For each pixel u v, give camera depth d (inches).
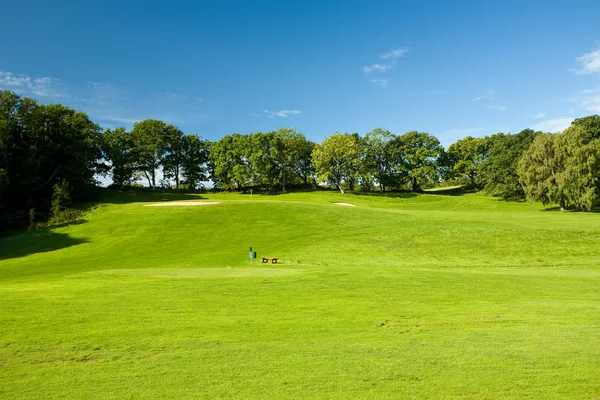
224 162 3639.3
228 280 622.8
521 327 397.7
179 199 2736.2
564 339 354.9
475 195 3272.6
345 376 281.4
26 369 299.4
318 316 438.9
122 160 3339.1
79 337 364.5
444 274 717.9
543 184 2194.9
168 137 3545.8
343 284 606.5
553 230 1275.8
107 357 322.7
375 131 3814.0
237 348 341.4
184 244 1391.5
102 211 1969.7
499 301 510.9
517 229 1312.7
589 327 393.7
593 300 518.9
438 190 4008.4
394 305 488.4
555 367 290.2
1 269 1070.4
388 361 308.8
